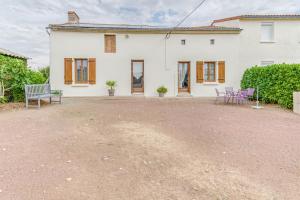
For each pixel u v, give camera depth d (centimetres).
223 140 541
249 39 1714
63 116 805
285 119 805
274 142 529
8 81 1088
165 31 1617
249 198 292
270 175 359
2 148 457
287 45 1730
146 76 1642
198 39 1656
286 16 1694
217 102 1320
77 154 432
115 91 1617
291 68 1038
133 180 336
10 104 1025
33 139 521
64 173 353
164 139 539
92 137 545
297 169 381
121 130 616
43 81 1368
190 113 905
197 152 458
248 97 1368
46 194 293
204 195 297
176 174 358
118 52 1612
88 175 349
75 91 1582
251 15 1688
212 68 1695
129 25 1850
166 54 1645
